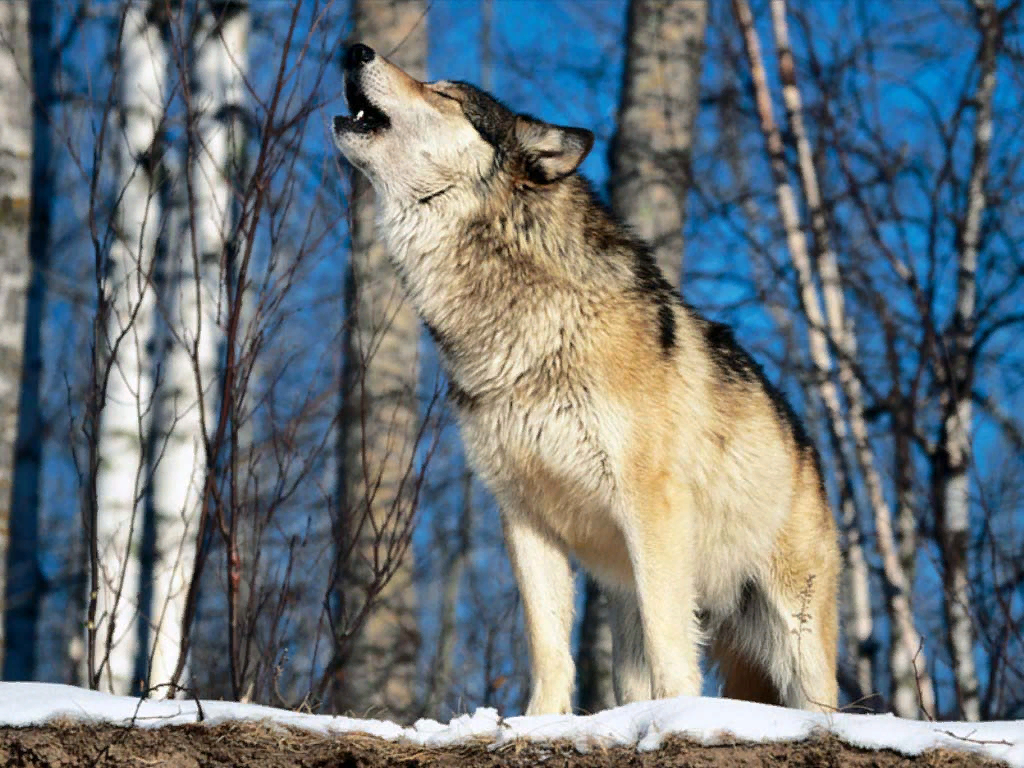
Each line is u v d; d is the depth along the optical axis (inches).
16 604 762.2
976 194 700.0
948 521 617.0
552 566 370.9
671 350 359.6
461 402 371.6
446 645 843.4
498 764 283.3
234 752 285.3
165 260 663.1
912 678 607.5
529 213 364.5
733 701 292.5
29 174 560.4
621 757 280.1
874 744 274.2
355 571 600.1
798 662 405.7
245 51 624.1
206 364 562.9
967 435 628.4
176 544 537.0
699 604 404.8
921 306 654.5
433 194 375.9
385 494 600.1
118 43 402.6
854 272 789.2
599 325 350.3
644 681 398.9
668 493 350.3
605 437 347.6
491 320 361.1
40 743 284.2
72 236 1042.1
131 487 592.1
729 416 381.4
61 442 1123.3
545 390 353.7
